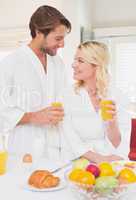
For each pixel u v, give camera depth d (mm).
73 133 1614
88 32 3584
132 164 1326
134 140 1652
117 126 1689
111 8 3732
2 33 4066
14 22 3992
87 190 909
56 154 1579
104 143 1674
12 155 1554
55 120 1529
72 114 1732
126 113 1860
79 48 1831
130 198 963
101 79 1805
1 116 1632
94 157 1454
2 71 1655
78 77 1822
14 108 1642
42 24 1578
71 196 984
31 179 1078
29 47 1722
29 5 3883
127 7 3664
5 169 1268
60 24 1586
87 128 1716
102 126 1719
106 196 905
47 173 1095
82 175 948
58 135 1620
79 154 1501
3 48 4133
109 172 1016
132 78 3621
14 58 1687
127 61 3654
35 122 1571
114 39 3680
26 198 969
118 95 1864
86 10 3668
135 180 1016
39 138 1613
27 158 1446
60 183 1101
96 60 1785
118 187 904
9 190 1044
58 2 3699
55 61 1778
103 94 1811
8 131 1661
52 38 1613
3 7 4016
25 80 1676
